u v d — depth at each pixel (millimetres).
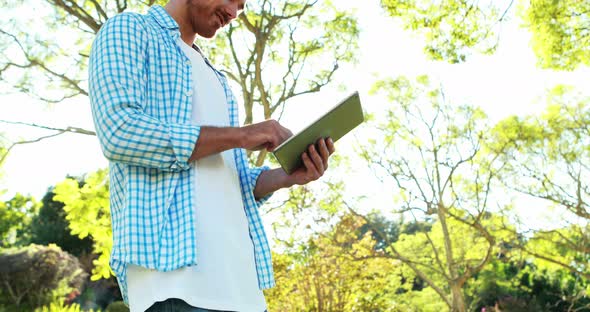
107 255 8703
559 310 19266
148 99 1192
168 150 1107
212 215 1159
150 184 1139
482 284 19938
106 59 1143
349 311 11977
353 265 12055
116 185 1180
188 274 1084
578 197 12625
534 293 19906
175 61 1242
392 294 15742
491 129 13438
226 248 1158
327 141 1251
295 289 12227
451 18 7516
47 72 8453
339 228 12016
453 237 15258
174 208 1126
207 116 1272
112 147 1092
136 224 1101
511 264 20281
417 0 7523
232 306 1123
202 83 1302
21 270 19531
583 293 15656
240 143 1168
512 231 13195
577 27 7691
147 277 1098
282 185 1380
